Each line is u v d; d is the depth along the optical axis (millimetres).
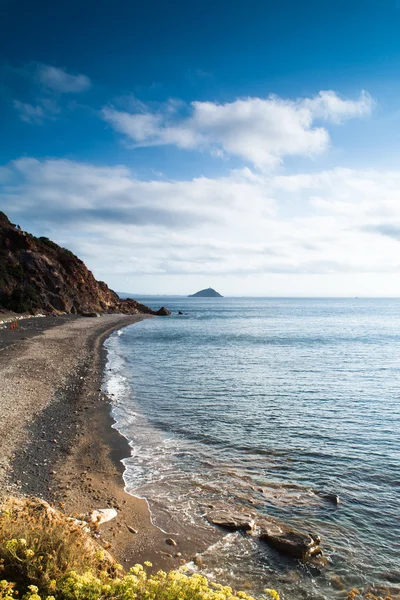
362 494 11984
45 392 22734
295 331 72875
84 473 12875
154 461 14172
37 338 47250
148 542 9352
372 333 69500
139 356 39906
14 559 5641
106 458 14320
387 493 12062
